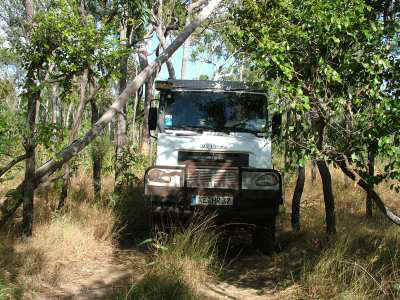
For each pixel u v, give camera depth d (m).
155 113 8.12
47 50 6.75
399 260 5.99
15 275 5.76
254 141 7.86
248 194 7.41
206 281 6.20
